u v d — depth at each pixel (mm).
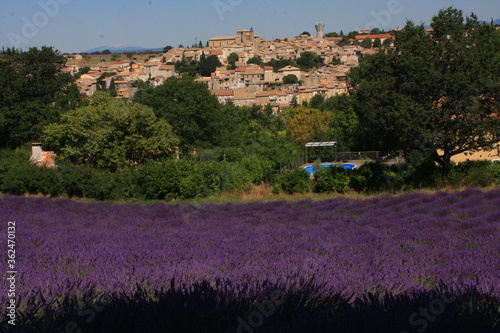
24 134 45625
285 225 12969
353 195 22531
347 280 4781
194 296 3744
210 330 3389
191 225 13367
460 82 18984
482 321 3354
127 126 31562
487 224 10633
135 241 8734
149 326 3322
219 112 48062
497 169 21688
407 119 19703
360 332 3180
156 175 24766
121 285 4613
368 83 21062
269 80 173375
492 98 19828
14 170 27188
